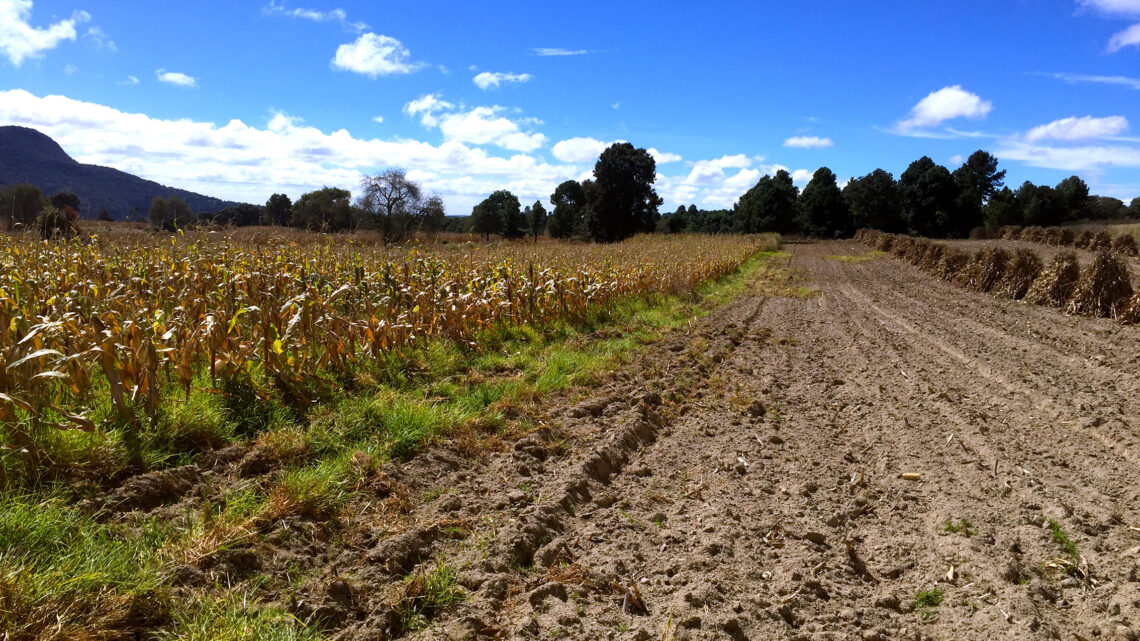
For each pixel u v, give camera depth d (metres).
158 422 4.18
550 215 78.94
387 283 9.05
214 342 5.07
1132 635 2.84
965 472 4.76
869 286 20.00
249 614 2.67
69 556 2.69
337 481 3.96
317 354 6.26
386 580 3.11
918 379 7.69
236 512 3.38
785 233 78.56
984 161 81.75
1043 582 3.32
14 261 7.94
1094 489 4.43
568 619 2.92
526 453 4.85
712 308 14.27
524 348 8.44
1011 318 12.77
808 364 8.74
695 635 2.84
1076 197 83.94
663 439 5.59
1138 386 7.10
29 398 3.73
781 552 3.67
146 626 2.52
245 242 10.77
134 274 7.83
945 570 3.46
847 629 2.98
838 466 4.99
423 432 4.90
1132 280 16.83
